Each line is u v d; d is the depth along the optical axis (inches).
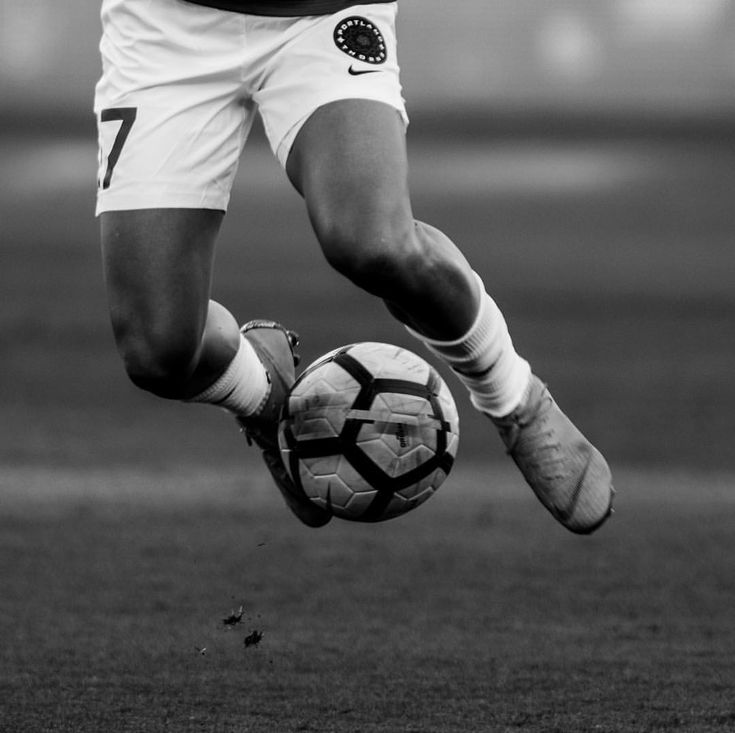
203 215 430.9
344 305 2009.1
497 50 5054.1
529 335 1803.6
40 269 2391.7
